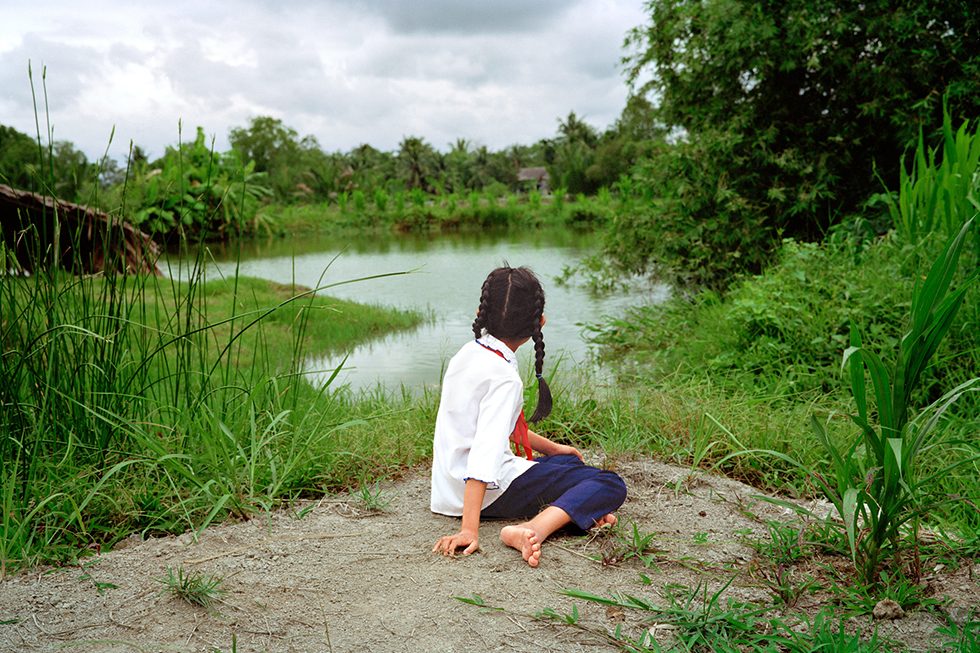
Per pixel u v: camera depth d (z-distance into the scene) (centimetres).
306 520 284
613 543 263
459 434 273
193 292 331
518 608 220
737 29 927
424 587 231
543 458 286
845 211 980
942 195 511
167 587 229
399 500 306
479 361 266
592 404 438
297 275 1872
